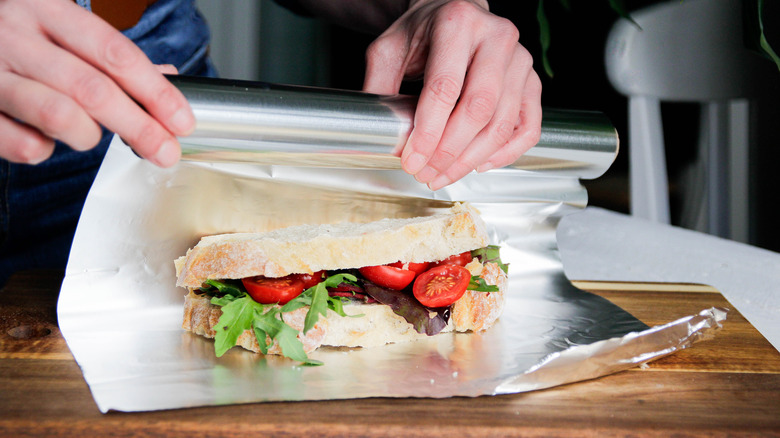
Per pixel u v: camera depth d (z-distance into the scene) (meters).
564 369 0.51
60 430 0.45
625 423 0.47
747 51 0.96
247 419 0.46
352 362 0.54
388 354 0.55
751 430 0.47
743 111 1.06
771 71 0.96
